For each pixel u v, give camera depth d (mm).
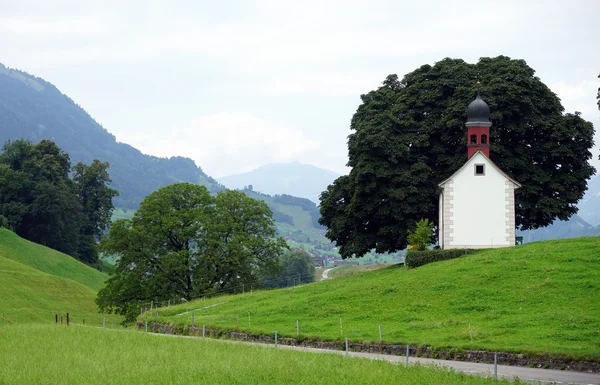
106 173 180250
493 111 80062
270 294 74562
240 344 47625
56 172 170375
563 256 64062
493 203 75062
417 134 81688
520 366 40594
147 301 88250
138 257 91750
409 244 80250
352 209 79188
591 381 35469
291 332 53344
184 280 90812
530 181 79938
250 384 33906
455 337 47188
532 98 81938
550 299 54750
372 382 33281
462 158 79312
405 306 58312
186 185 98125
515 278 60250
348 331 52125
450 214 75000
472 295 57969
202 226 92062
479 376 34656
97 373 37125
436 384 32594
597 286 55875
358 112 86438
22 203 161500
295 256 180500
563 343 43594
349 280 73875
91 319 107625
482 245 74688
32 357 42469
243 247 91375
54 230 161625
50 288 118875
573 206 82125
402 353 45625
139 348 46062
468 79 84438
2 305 103250
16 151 169125
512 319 51375
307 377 34656
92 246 177875
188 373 36500
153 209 94188
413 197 77438
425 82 84562
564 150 79938
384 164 78000
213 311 69188
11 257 137625
